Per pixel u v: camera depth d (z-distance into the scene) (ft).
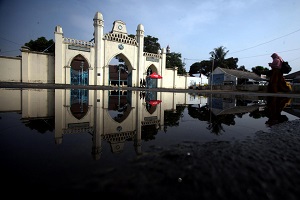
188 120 9.43
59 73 70.08
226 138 5.70
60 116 9.89
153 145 4.82
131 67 90.94
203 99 29.22
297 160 3.95
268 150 4.58
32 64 68.33
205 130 6.96
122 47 85.76
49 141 5.08
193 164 3.58
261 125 8.16
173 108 15.66
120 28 85.35
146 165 3.46
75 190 2.53
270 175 3.23
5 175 2.93
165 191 2.57
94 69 78.74
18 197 2.29
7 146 4.53
